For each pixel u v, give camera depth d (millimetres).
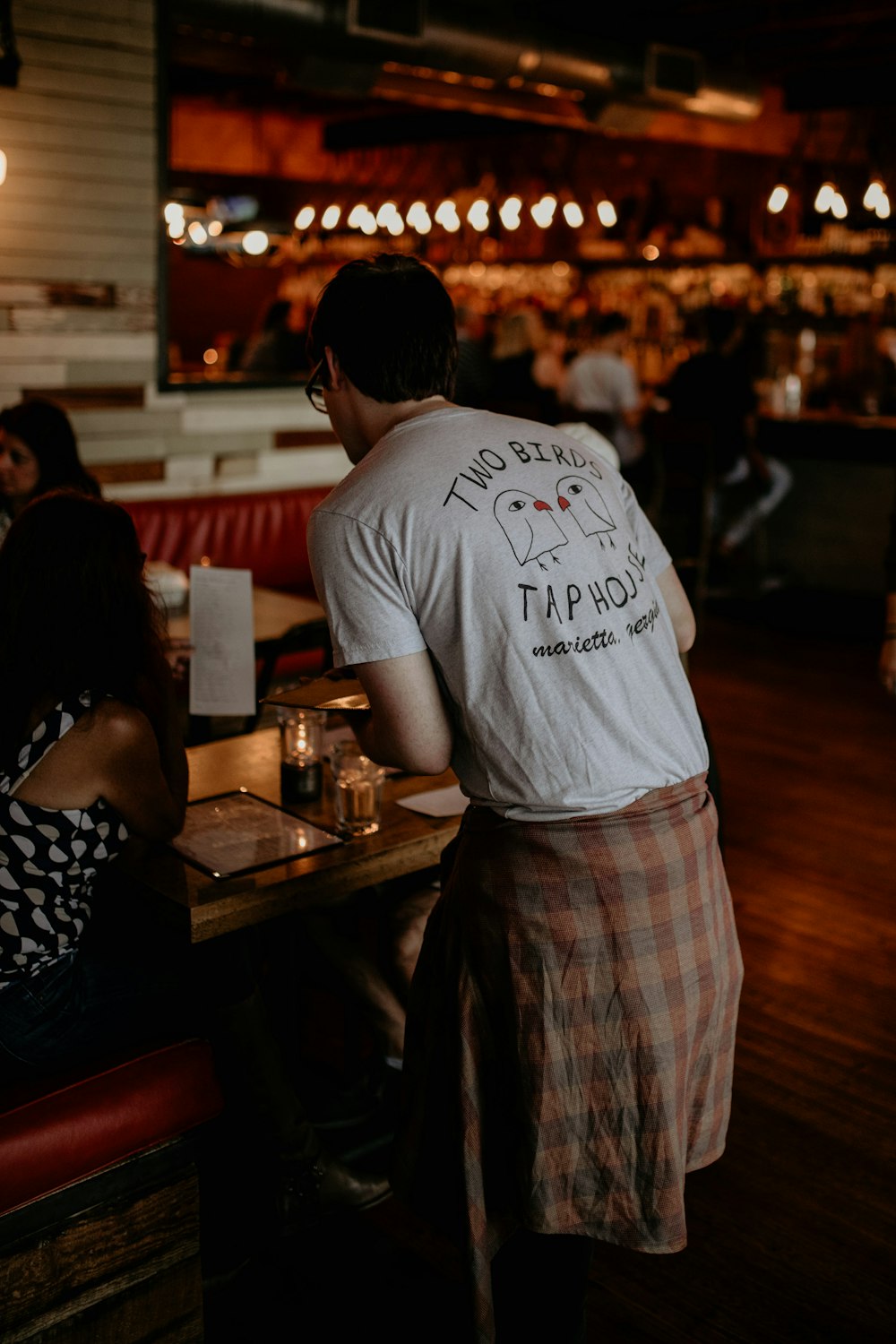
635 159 10453
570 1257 1646
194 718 2977
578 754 1449
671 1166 1521
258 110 10805
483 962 1532
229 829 2059
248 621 2391
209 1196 2166
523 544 1446
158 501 4715
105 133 4504
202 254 10109
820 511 7191
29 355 4480
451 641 1460
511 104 8062
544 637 1438
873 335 8305
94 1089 1664
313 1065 2621
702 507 6246
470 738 1505
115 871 1906
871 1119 2568
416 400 1577
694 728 1589
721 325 7605
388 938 2424
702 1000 1553
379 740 1553
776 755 4859
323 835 2031
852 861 3871
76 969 1842
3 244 4344
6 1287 1583
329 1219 2240
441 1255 2152
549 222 8984
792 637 6906
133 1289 1715
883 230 8500
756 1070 2738
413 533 1441
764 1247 2188
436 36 5527
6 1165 1556
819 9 6586
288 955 2303
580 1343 1701
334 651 1521
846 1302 2061
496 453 1510
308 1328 1969
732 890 3648
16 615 1761
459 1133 1562
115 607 1791
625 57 6480
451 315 1587
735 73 7230
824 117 9438
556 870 1470
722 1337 1978
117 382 4754
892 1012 3000
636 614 1520
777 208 8234
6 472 3207
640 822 1491
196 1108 1738
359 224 9547
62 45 4324
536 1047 1494
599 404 7637
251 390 5203
